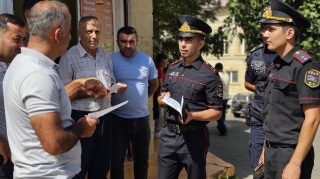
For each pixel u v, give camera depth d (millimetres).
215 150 7438
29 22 1868
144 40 5203
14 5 4336
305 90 2258
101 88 2941
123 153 3713
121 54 3732
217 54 12555
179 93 3018
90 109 3141
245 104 14062
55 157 1869
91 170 3330
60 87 1879
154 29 11969
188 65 3051
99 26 3242
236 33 9812
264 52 3797
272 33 2404
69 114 1986
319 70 2277
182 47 2979
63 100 1903
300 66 2305
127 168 4746
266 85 2557
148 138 3799
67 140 1799
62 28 1881
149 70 3914
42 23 1825
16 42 2482
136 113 3658
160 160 3131
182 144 2998
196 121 2984
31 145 1814
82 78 2951
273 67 2516
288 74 2357
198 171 3008
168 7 11438
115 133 3635
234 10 8141
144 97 3727
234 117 14305
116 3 4809
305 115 2299
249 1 7738
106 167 3354
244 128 10812
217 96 2947
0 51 2492
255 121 3852
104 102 3230
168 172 3107
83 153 3107
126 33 3637
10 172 2461
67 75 3150
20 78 1754
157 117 6863
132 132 3660
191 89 2965
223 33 11820
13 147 1876
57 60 3266
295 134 2367
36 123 1724
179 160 3098
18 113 1791
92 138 3164
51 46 1877
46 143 1737
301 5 7211
